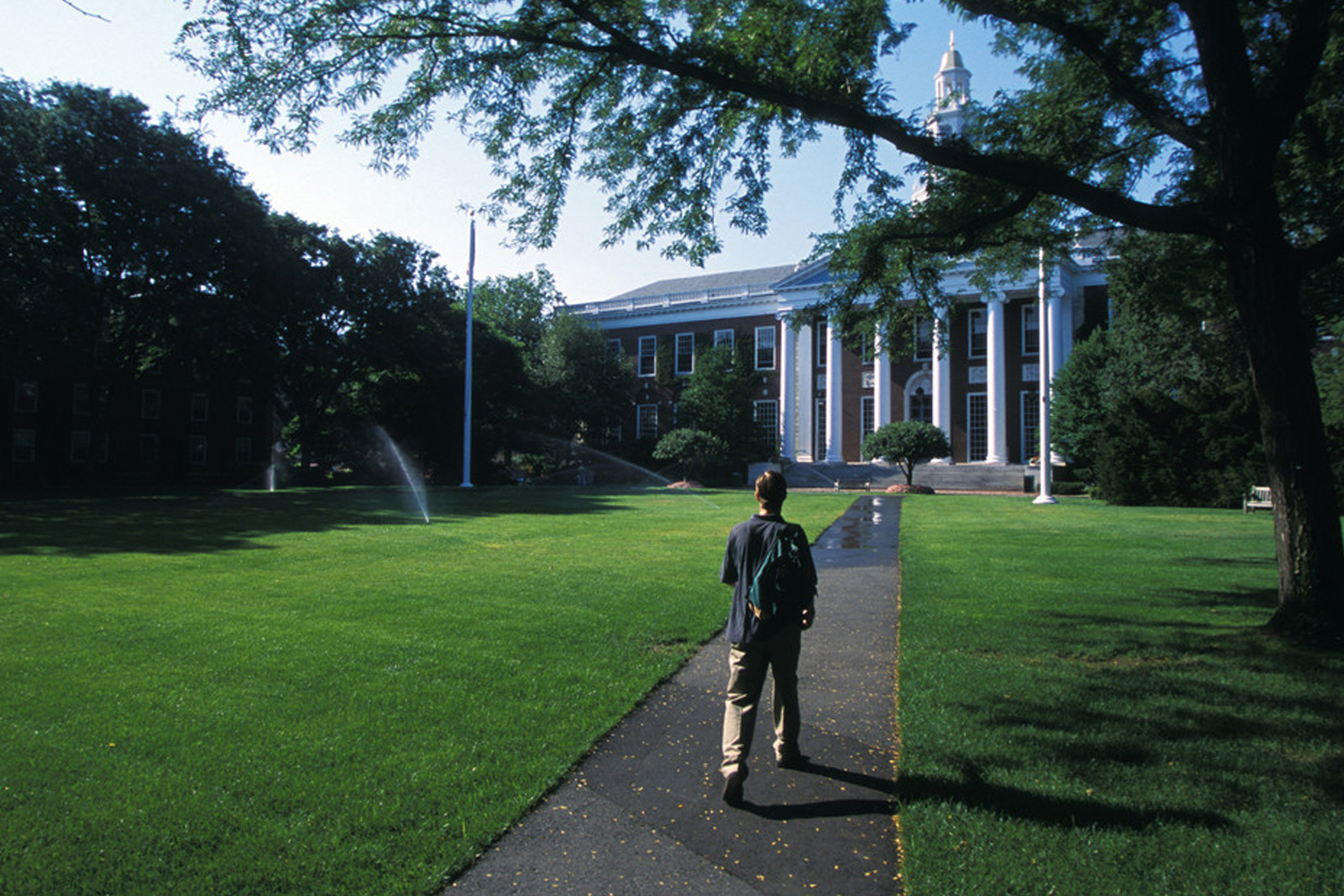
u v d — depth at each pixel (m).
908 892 3.17
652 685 5.88
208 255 33.06
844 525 18.89
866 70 7.81
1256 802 3.86
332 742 4.62
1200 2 6.85
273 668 6.13
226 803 3.85
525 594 9.44
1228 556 12.85
